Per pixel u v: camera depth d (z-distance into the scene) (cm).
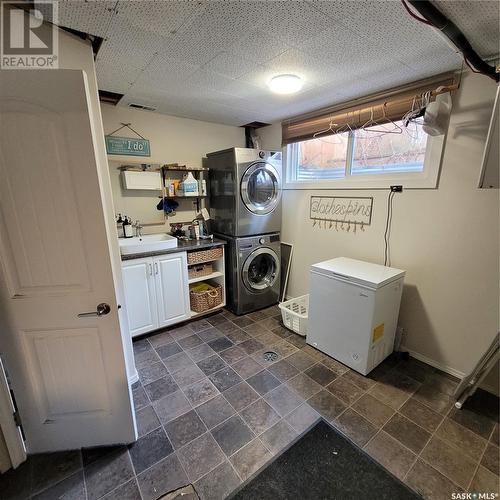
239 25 132
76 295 131
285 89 204
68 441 151
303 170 321
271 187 314
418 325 228
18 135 109
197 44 150
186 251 276
